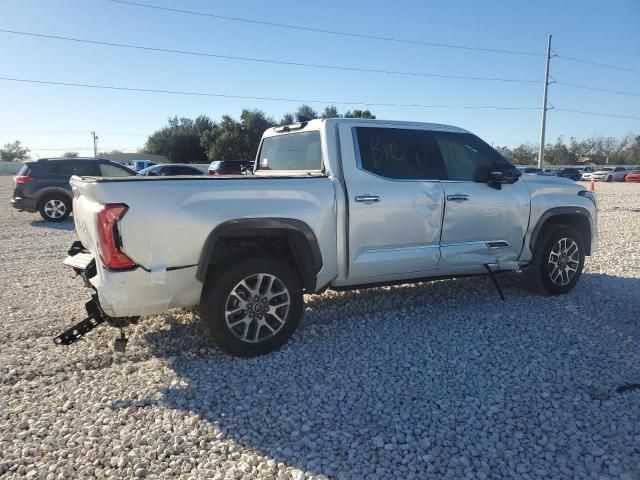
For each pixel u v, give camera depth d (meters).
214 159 57.19
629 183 44.25
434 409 3.45
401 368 4.09
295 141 5.54
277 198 4.32
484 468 2.83
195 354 4.39
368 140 5.00
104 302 3.82
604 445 3.04
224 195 4.11
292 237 4.44
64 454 2.98
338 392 3.69
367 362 4.21
